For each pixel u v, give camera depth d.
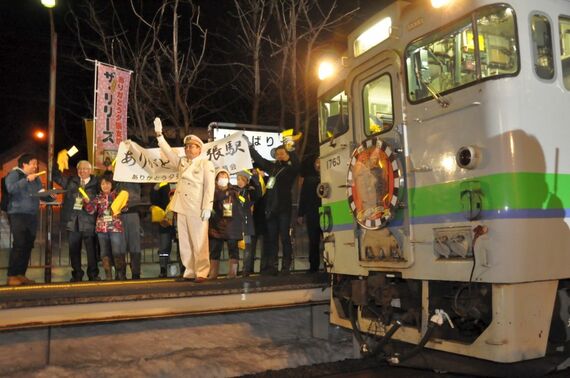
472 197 4.77
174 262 10.51
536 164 4.74
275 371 6.03
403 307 5.75
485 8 4.85
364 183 5.95
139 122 13.28
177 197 7.34
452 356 5.27
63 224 8.59
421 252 5.34
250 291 6.73
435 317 5.07
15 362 5.77
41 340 5.92
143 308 6.12
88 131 9.89
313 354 6.64
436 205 5.18
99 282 7.33
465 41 5.05
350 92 6.43
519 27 4.84
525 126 4.73
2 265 10.27
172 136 14.40
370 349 5.91
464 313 4.93
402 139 5.57
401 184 5.52
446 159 5.10
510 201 4.60
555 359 5.07
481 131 4.78
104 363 6.05
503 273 4.55
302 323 7.30
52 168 8.91
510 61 4.86
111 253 8.44
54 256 10.46
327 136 7.04
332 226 6.82
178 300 6.30
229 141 8.70
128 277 9.66
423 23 5.45
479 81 4.82
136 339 6.36
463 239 4.89
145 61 13.06
